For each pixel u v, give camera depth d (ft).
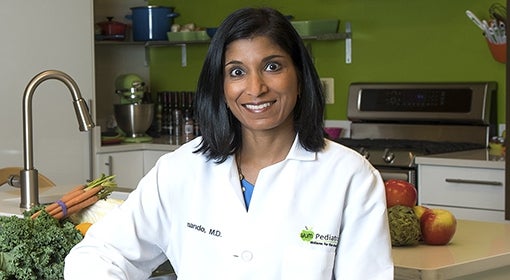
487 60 14.73
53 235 6.97
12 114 15.25
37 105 15.53
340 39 16.38
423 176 13.42
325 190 5.92
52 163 15.78
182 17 18.62
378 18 15.92
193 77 18.58
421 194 13.46
